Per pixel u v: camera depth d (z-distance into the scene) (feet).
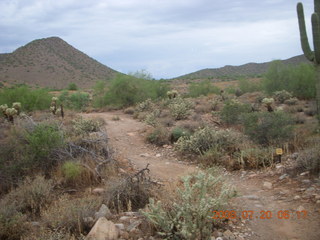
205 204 13.34
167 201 15.72
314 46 30.76
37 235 14.42
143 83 82.58
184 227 12.27
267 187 20.47
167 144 36.52
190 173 22.99
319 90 31.68
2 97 72.38
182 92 134.62
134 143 38.52
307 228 14.40
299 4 32.22
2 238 14.62
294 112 53.21
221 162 26.96
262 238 13.78
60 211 15.79
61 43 459.32
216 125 44.09
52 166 24.39
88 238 13.23
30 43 429.38
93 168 24.02
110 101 80.89
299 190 18.78
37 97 74.64
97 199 18.34
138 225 14.76
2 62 365.61
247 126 31.65
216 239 13.33
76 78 374.63
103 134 32.27
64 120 48.91
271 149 27.02
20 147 25.03
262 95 74.49
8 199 18.24
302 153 23.06
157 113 53.47
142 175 20.15
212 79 251.80
